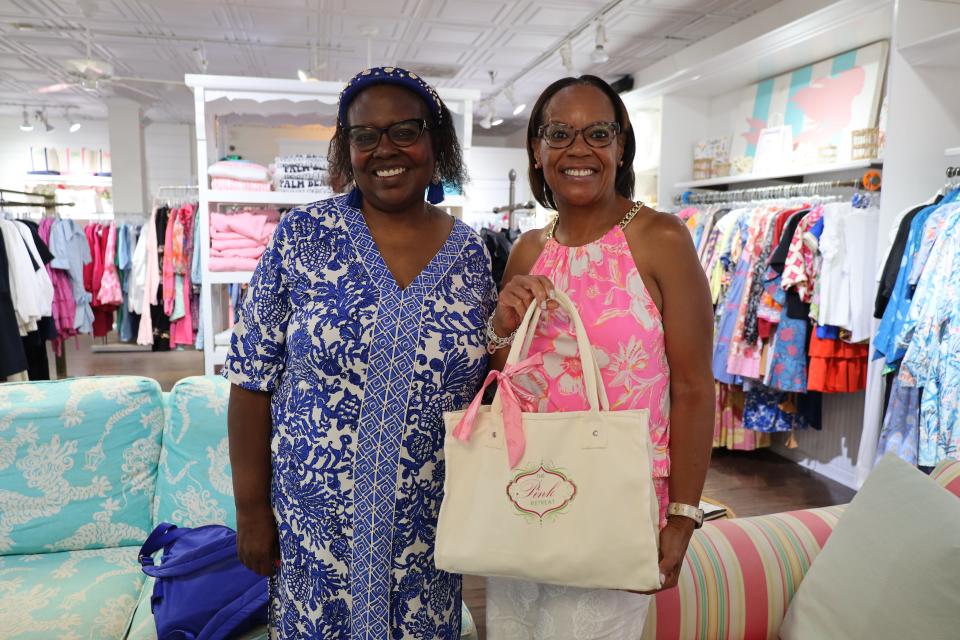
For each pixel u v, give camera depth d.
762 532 1.56
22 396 1.88
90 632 1.54
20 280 4.45
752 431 4.09
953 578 1.06
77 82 5.62
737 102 4.61
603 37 4.66
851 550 1.31
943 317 2.52
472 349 1.14
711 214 4.04
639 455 0.98
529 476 1.02
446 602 1.20
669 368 1.13
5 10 5.07
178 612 1.49
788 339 3.43
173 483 1.90
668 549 1.06
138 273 5.79
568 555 1.00
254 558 1.20
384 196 1.13
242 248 3.32
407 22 5.20
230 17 5.16
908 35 2.92
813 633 1.32
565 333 1.12
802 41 3.59
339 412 1.09
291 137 5.18
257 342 1.14
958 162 3.03
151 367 6.71
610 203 1.18
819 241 3.25
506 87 6.85
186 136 10.07
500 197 8.93
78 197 9.35
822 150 3.71
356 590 1.10
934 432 2.57
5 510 1.82
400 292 1.11
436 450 1.14
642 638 1.39
